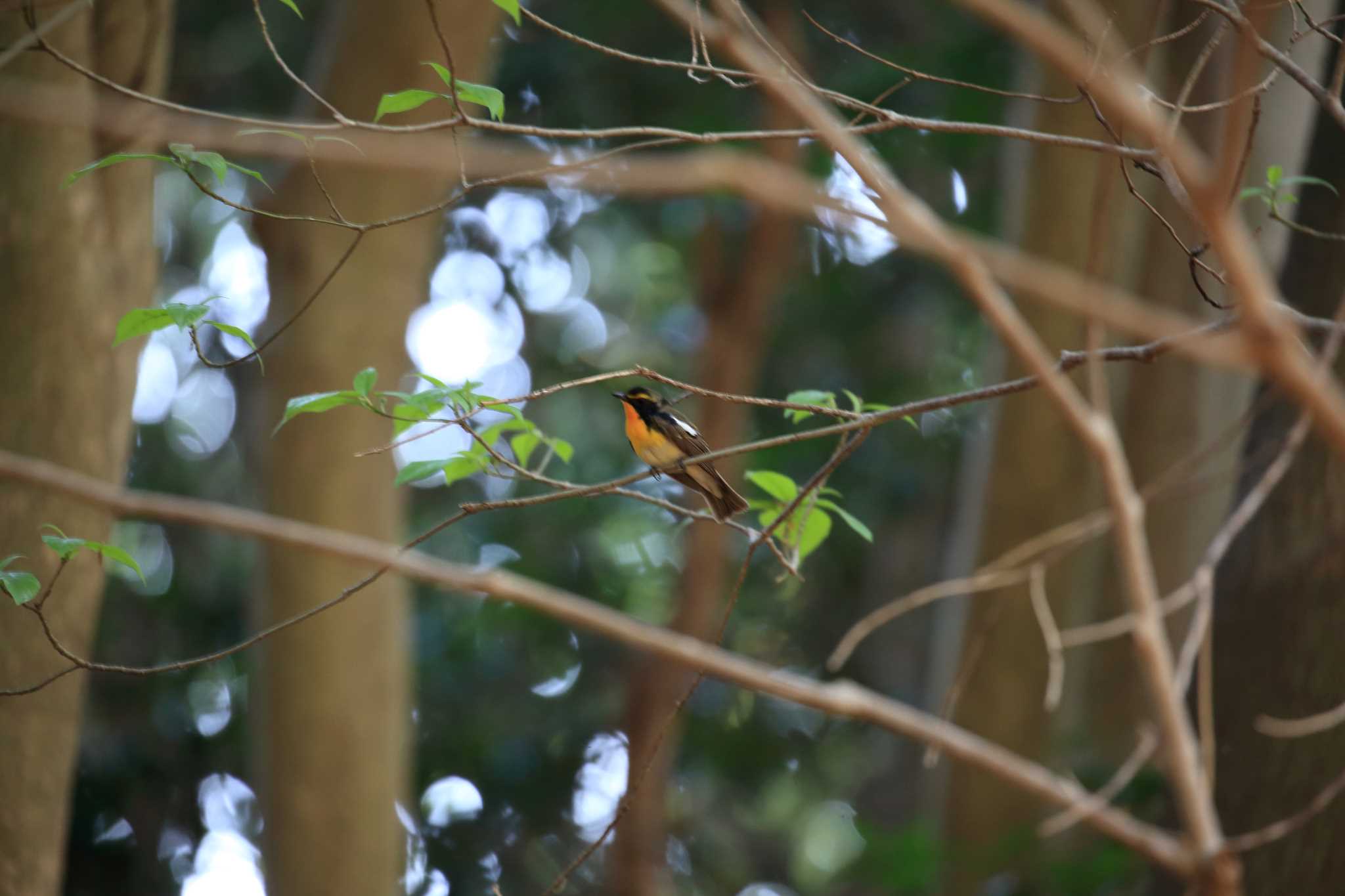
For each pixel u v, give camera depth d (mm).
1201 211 1812
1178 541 15359
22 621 7387
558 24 18719
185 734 18516
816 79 19156
